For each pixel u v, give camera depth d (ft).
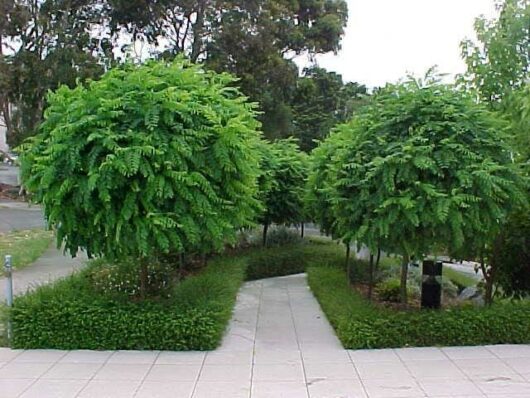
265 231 42.37
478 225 19.43
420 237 20.15
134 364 17.97
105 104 19.10
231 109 21.44
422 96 21.27
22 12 78.07
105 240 19.76
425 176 19.80
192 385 16.07
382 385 15.98
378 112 22.03
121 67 24.54
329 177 25.95
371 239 20.49
